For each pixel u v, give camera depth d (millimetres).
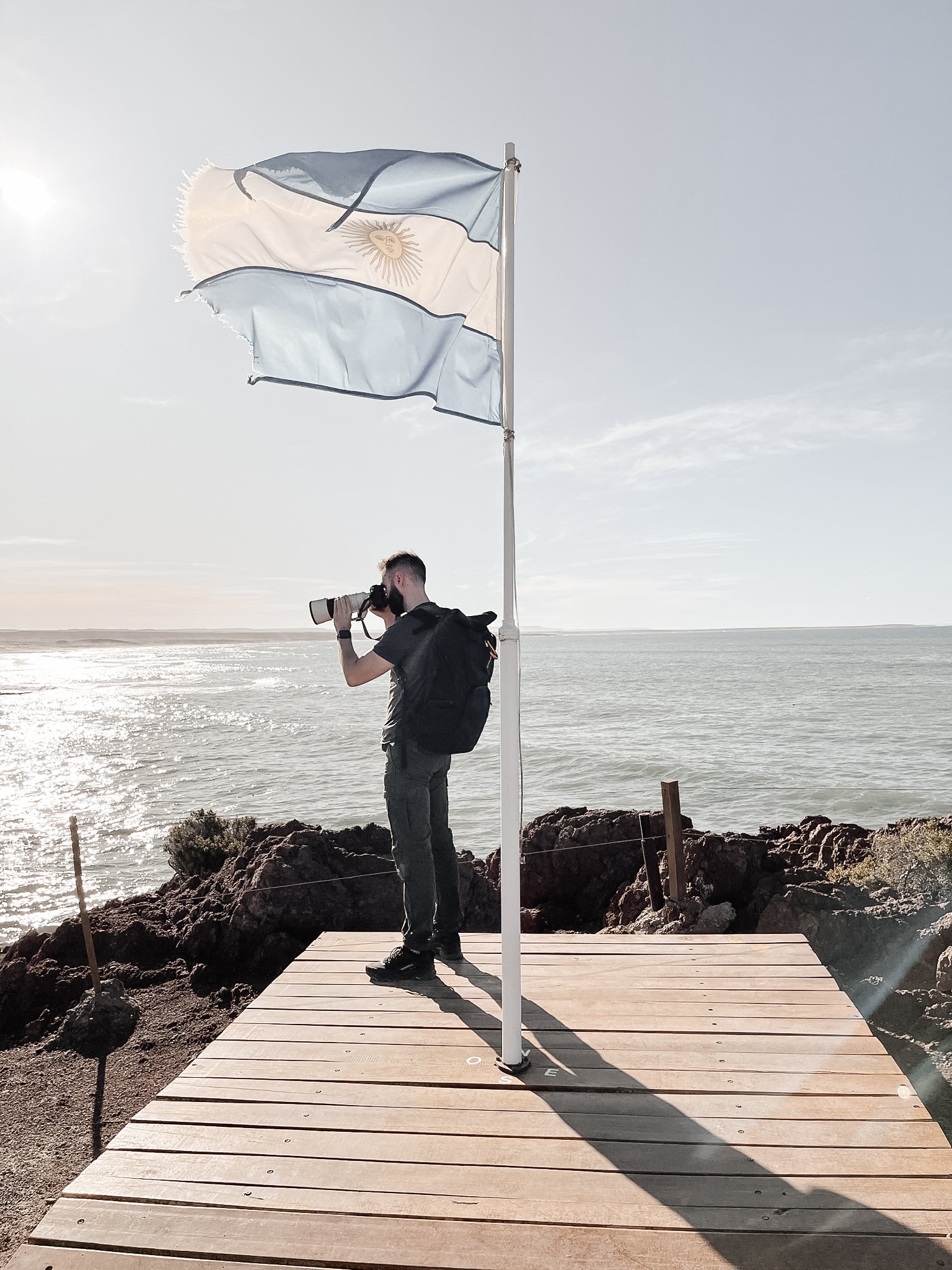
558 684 81750
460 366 3016
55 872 14781
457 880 3814
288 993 3449
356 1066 2811
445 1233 1985
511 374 2877
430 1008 3264
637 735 35812
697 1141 2332
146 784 25469
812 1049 2865
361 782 24656
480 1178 2189
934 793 21469
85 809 21234
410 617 3291
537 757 28734
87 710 60125
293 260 2799
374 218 2814
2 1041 5652
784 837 10531
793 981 3484
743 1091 2592
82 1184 2189
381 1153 2311
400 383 2924
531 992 3418
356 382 2873
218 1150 2332
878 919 5805
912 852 6918
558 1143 2340
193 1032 5445
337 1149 2332
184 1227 2027
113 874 14555
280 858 6984
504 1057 2752
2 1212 3580
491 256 2965
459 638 3320
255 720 49031
